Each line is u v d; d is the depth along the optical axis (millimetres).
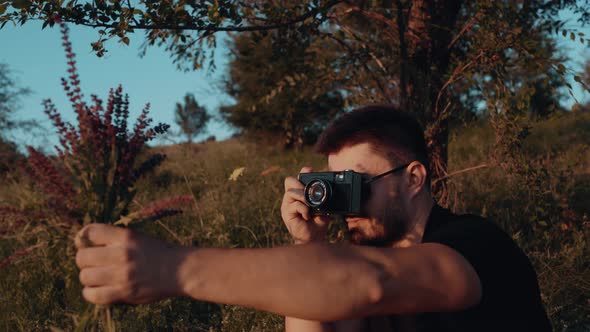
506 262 1184
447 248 913
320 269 796
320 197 1502
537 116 3787
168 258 771
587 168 6340
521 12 3969
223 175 6594
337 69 4387
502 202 4996
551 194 4902
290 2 3992
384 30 4582
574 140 9430
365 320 1492
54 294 3605
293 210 1596
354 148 1475
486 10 3707
